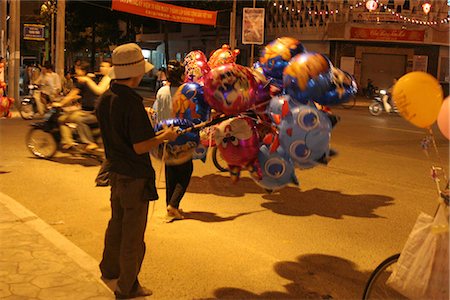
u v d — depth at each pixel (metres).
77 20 44.31
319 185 8.78
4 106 10.95
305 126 4.52
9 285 4.33
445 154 12.05
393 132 16.20
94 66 46.50
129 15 44.06
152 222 6.54
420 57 34.50
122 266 4.15
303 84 4.49
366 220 6.87
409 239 3.51
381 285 3.79
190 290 4.62
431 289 3.40
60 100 10.31
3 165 9.64
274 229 6.42
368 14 33.28
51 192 7.87
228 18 39.66
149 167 4.12
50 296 4.16
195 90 6.43
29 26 25.80
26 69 26.38
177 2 33.50
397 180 9.23
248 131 4.81
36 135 10.38
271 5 36.91
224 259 5.38
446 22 33.53
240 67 4.82
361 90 34.69
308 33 35.12
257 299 4.50
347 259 5.49
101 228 6.29
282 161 4.81
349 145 13.19
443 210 3.38
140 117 3.95
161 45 49.25
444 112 3.51
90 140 9.88
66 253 5.08
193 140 5.82
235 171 5.07
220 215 6.96
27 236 5.52
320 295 4.62
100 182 6.58
